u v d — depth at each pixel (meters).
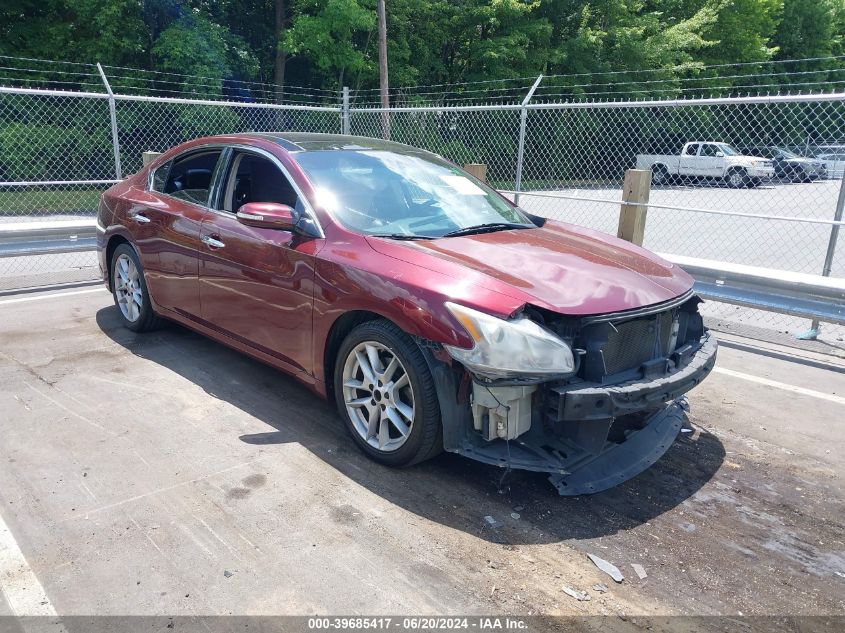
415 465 3.50
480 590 2.55
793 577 2.70
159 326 5.43
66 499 3.07
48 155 19.17
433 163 4.66
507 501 3.18
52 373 4.60
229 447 3.61
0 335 5.40
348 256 3.47
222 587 2.52
